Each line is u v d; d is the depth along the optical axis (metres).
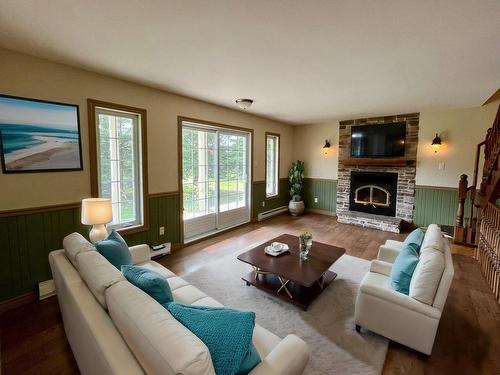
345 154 5.97
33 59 2.41
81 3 1.61
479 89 3.41
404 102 4.18
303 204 6.42
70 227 2.76
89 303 1.34
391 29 1.91
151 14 1.74
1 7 1.65
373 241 4.40
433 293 1.74
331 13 1.71
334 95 3.76
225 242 4.30
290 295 2.46
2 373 1.70
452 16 1.73
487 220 3.28
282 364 1.11
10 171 2.34
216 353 0.98
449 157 4.75
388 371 1.72
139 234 3.44
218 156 4.68
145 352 0.93
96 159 2.90
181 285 2.04
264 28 1.92
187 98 3.91
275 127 6.10
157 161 3.57
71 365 1.77
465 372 1.71
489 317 2.29
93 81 2.83
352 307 2.43
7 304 2.40
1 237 2.34
